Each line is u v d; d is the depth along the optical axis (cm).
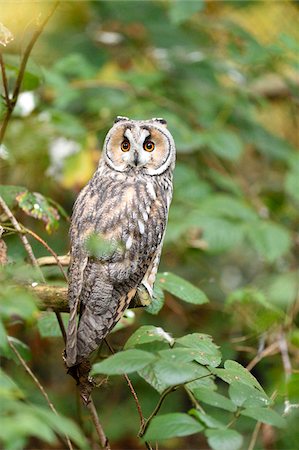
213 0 1406
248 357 1097
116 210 717
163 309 1205
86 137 1175
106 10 1376
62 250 1119
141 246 713
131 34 1402
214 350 607
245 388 568
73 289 655
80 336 630
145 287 727
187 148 1180
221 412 1045
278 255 1091
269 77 1530
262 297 927
